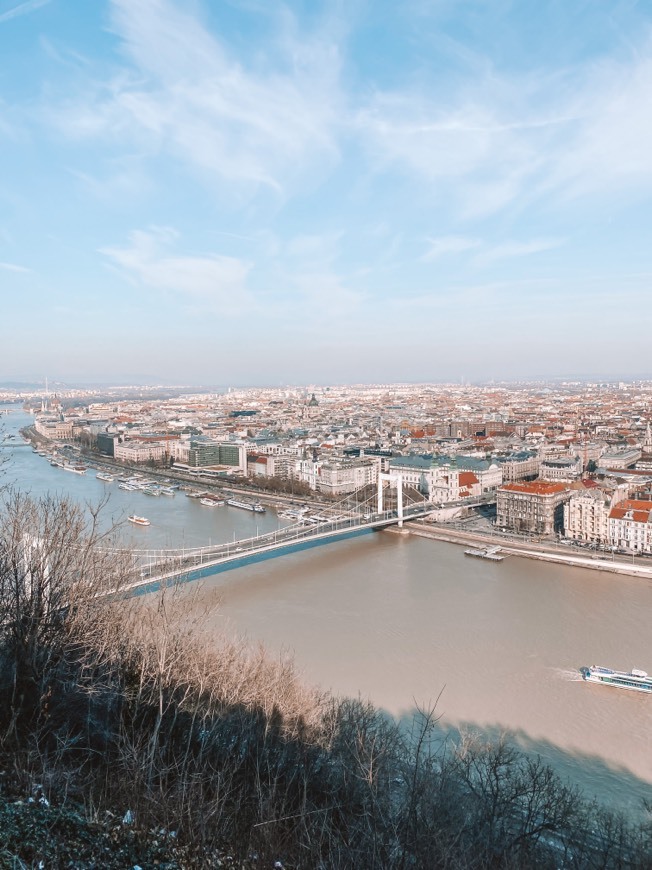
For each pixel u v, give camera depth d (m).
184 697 90.88
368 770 85.75
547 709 153.25
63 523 115.19
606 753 136.00
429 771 94.38
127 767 75.56
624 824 102.88
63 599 98.94
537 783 104.75
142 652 100.44
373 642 190.12
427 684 164.50
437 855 70.25
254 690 104.00
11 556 98.31
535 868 79.75
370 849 69.75
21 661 85.38
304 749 93.50
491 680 167.00
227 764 84.75
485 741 137.25
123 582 117.06
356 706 128.88
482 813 90.06
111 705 89.75
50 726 80.75
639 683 161.12
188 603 147.25
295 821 75.62
